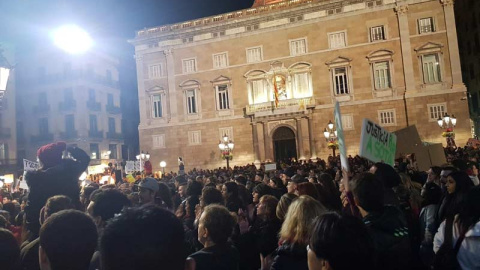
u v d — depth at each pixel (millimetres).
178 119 48125
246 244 7039
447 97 40094
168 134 48250
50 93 55344
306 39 44438
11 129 51031
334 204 7535
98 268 4316
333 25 43750
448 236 4805
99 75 57750
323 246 2996
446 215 5043
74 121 53938
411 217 6680
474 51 51312
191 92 48250
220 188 10906
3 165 48906
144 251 2158
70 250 3166
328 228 3041
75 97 54000
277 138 45344
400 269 4379
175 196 11891
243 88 46219
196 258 4707
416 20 41344
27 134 56250
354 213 5703
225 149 40031
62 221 3289
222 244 5055
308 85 44188
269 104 44531
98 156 55844
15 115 52125
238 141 46000
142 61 49781
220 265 4750
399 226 4574
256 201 8781
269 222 6301
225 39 47062
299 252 4684
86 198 9227
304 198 5023
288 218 4922
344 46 43250
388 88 41812
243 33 46375
